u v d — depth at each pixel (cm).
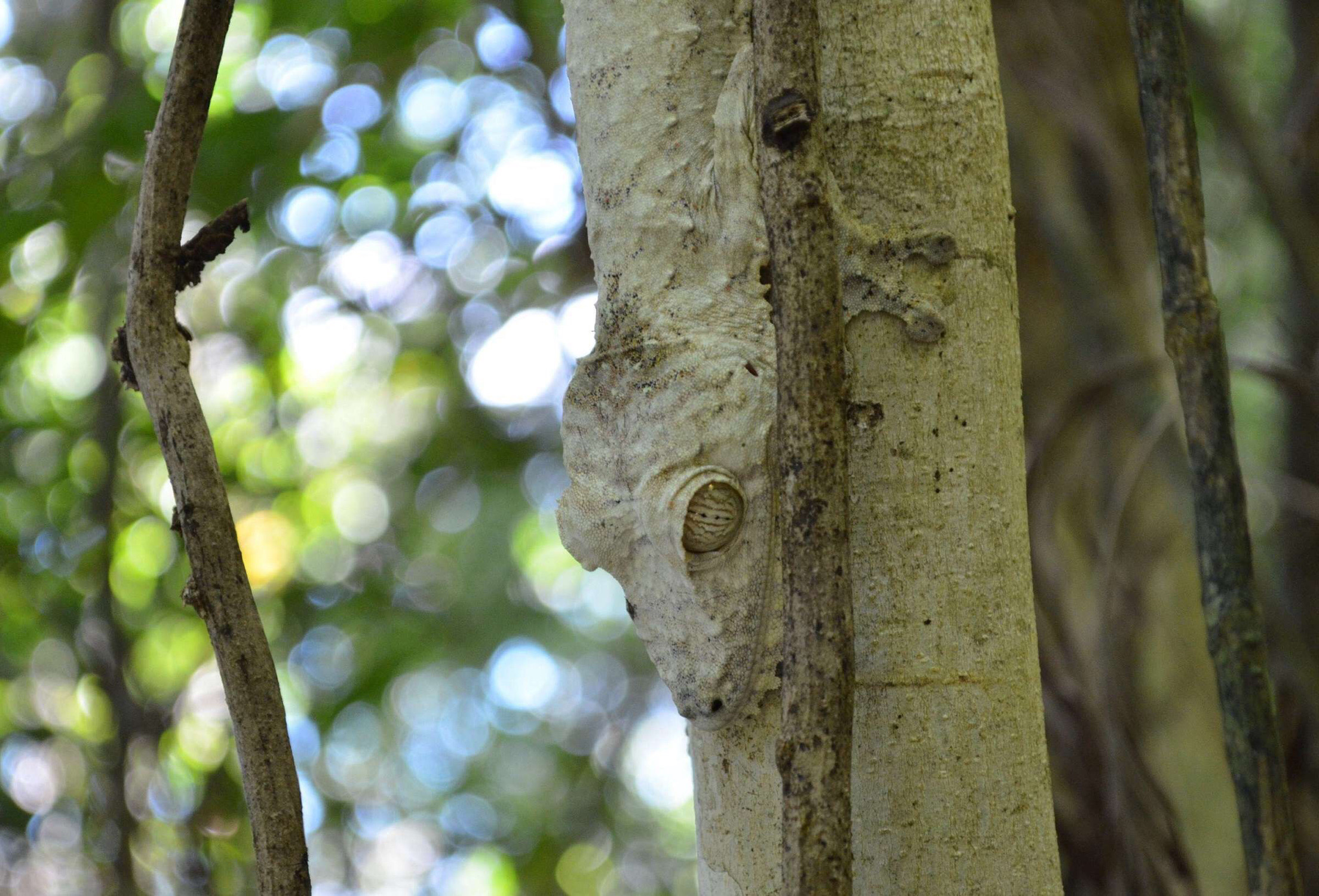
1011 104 95
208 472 47
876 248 47
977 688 47
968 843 47
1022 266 97
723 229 48
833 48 48
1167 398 80
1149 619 84
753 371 47
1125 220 93
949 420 47
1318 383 72
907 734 47
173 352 48
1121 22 96
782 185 45
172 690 123
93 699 116
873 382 47
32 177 110
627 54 49
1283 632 83
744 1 49
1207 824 80
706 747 48
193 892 102
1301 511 97
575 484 48
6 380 137
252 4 127
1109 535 72
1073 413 81
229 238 48
